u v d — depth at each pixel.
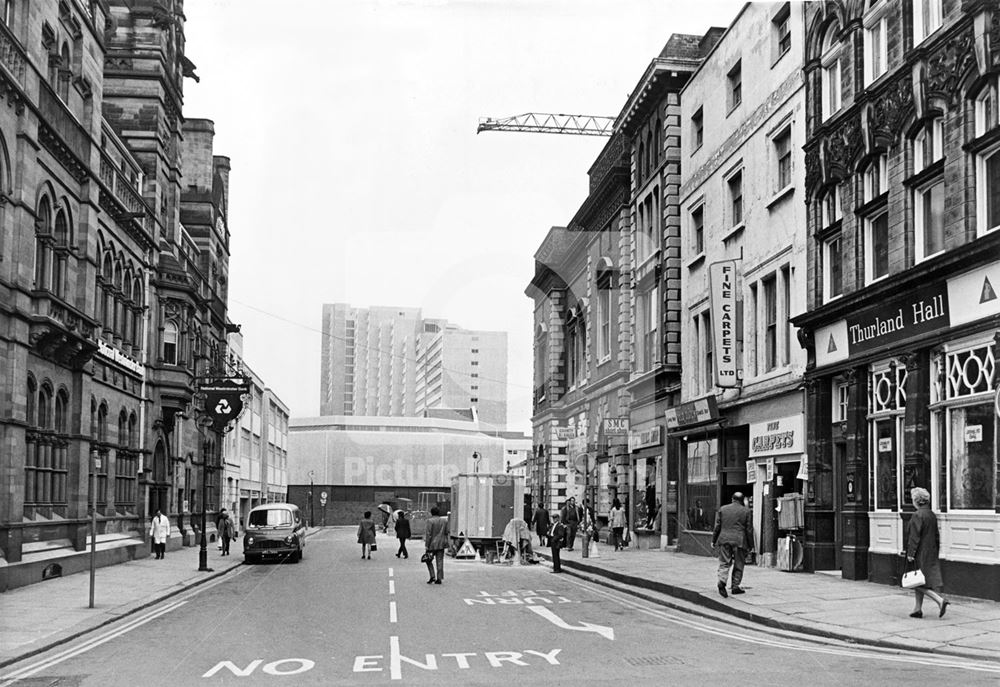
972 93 16.31
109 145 32.97
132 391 34.97
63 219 27.09
